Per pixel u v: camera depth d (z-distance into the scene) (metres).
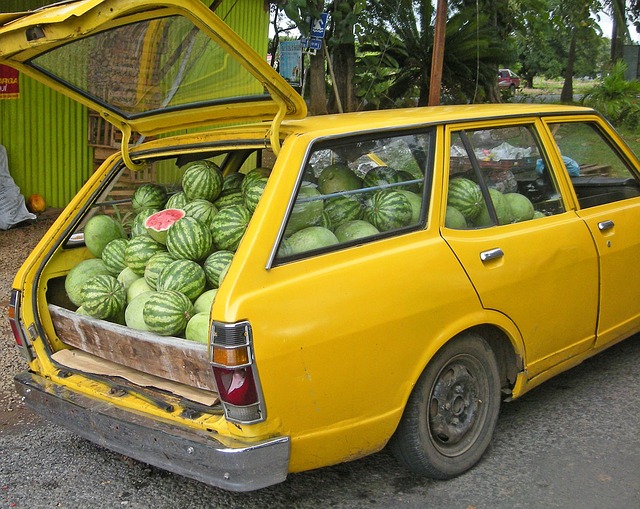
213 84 3.65
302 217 3.20
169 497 3.76
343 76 10.27
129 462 4.13
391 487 3.75
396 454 3.63
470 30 11.83
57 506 3.68
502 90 19.02
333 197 3.41
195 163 4.12
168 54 3.45
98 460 4.16
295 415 2.99
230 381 2.85
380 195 3.49
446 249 3.53
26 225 9.15
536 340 3.98
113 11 2.77
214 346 2.86
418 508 3.54
